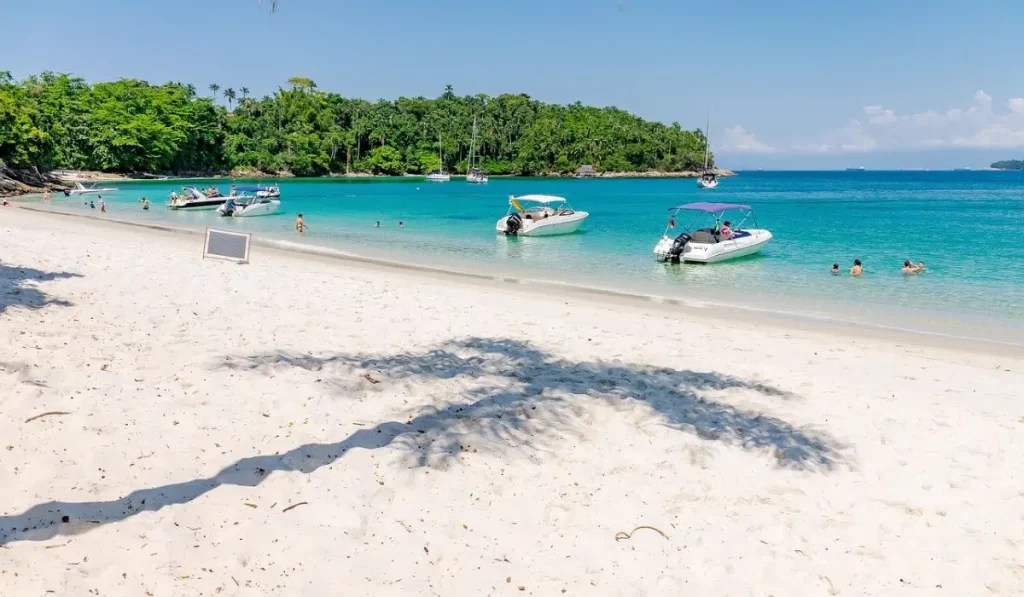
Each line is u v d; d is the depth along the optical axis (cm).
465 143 15212
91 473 551
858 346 1256
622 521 551
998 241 3112
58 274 1341
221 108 12019
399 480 588
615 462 659
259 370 831
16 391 691
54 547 448
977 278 2122
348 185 10481
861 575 493
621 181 14362
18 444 584
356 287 1516
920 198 8031
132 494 527
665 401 835
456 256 2578
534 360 988
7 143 6178
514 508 560
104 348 868
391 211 4966
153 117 10181
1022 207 6025
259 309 1197
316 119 13500
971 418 824
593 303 1627
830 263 2456
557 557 495
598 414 777
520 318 1297
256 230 3366
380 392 799
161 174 10450
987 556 523
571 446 687
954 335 1380
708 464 663
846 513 584
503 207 5503
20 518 477
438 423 714
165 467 575
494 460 640
